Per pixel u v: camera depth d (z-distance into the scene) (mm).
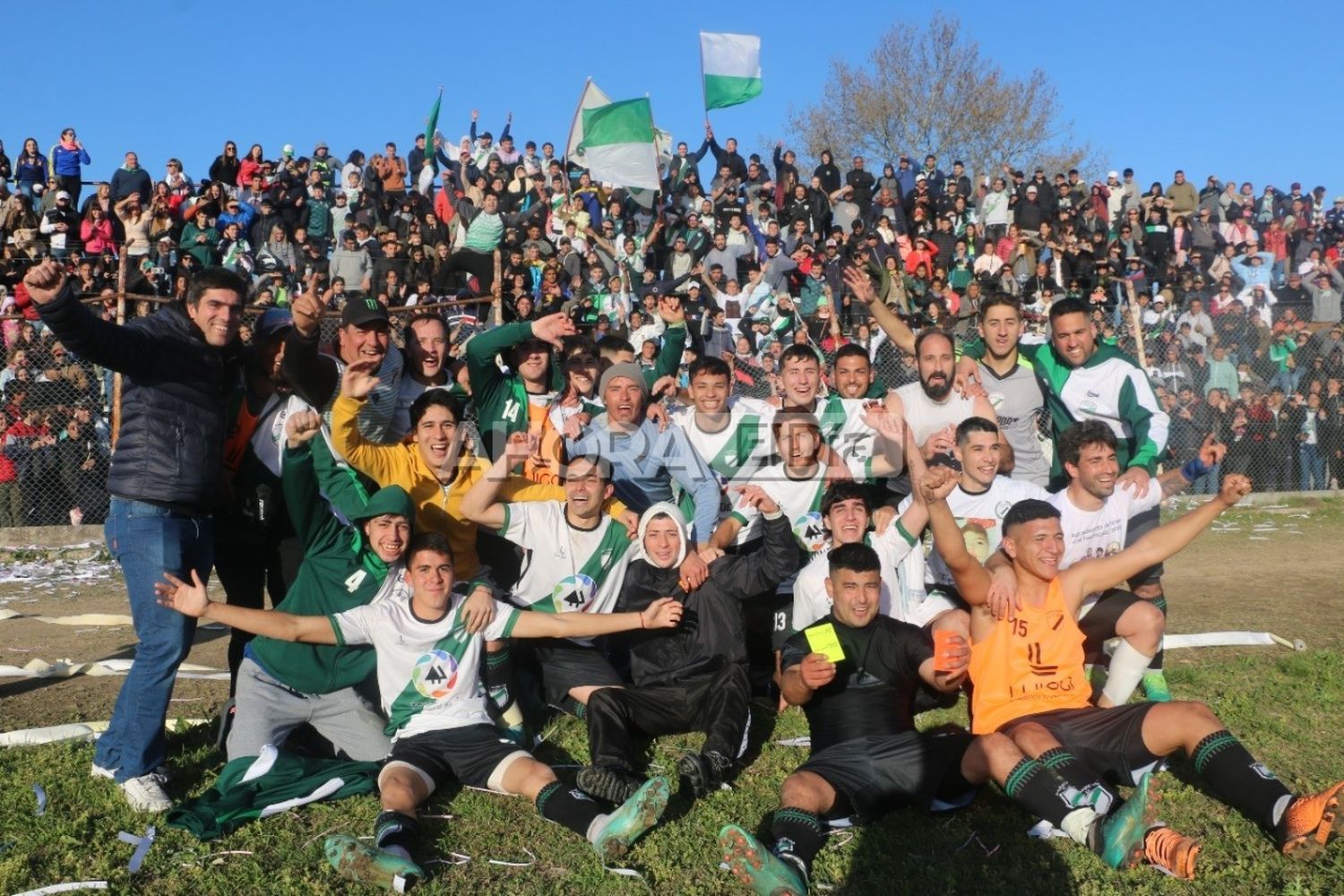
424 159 17266
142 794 4676
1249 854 4141
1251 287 16250
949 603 5660
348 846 3986
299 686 5055
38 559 11445
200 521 4969
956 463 5996
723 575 5512
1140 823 3928
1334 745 5285
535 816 4590
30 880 4016
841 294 15500
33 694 6449
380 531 4934
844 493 5570
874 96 39812
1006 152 39656
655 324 14102
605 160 13141
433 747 4789
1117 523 5777
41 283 4285
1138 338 13312
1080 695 4812
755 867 3828
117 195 15203
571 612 5352
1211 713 4414
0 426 11852
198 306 4848
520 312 13031
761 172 18688
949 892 3916
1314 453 14359
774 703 6039
